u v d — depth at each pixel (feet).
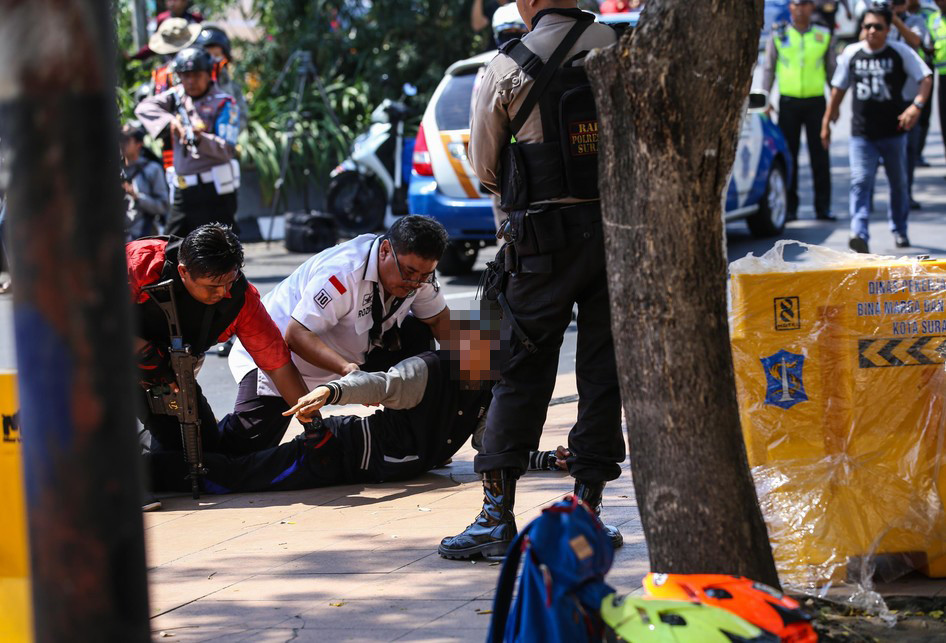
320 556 16.08
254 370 20.58
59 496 7.29
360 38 66.18
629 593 13.73
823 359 13.74
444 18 66.90
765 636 9.53
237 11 72.49
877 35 39.01
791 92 47.96
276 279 43.93
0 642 12.46
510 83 14.44
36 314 7.18
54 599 7.39
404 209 49.70
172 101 33.65
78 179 7.12
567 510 9.61
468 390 19.51
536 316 14.89
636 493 11.59
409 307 20.31
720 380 11.13
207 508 18.98
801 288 13.73
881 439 13.74
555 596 9.36
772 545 13.67
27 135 7.07
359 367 19.99
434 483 19.95
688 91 10.62
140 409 19.65
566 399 25.82
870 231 44.70
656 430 11.21
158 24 47.55
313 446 19.57
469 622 13.28
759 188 44.01
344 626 13.33
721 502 11.14
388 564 15.58
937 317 13.70
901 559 14.06
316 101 63.31
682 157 10.78
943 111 54.70
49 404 7.23
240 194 57.21
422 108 63.82
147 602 7.62
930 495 13.79
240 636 13.12
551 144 14.47
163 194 40.14
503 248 15.24
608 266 11.37
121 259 7.37
